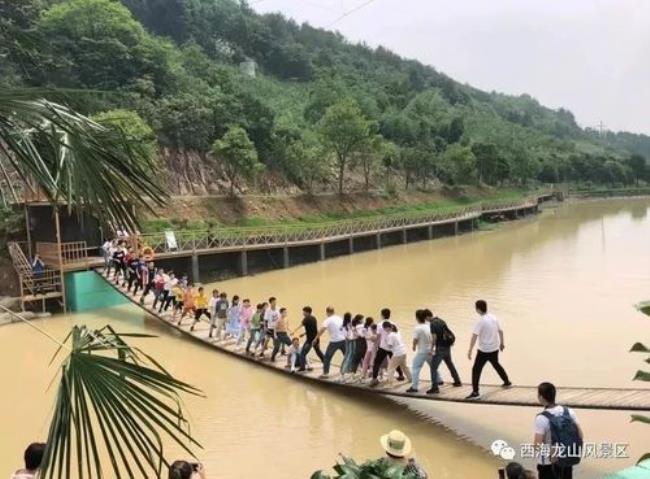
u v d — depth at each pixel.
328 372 11.76
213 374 12.80
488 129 97.50
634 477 2.53
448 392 9.60
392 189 53.88
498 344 9.22
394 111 74.94
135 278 18.88
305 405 10.93
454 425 9.76
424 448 8.86
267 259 30.36
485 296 21.25
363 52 120.25
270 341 14.56
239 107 41.81
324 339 16.14
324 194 46.53
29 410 11.04
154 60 38.53
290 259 31.67
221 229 32.72
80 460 2.36
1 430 10.11
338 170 51.25
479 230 48.38
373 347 10.90
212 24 76.12
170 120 36.78
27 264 19.12
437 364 9.73
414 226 40.88
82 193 2.51
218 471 8.35
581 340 14.91
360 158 49.72
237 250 27.62
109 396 2.47
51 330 17.17
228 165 38.06
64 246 20.36
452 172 64.88
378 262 32.03
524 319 17.47
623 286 22.36
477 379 9.19
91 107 2.84
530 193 75.50
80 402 2.42
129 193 2.73
